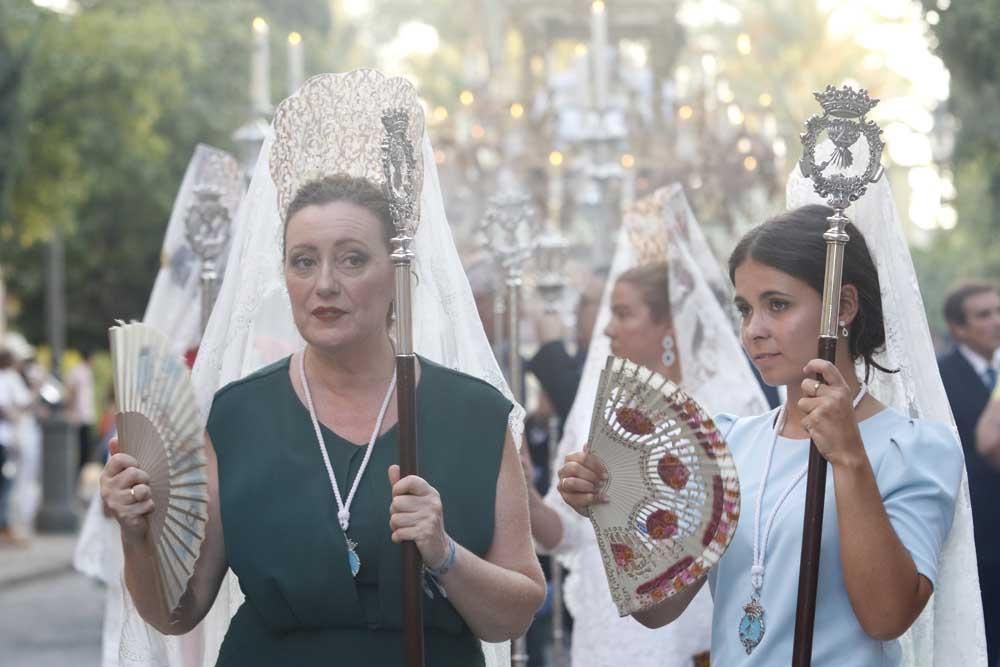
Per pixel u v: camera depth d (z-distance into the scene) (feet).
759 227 16.52
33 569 77.25
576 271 57.00
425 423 16.10
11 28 84.17
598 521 16.39
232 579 18.26
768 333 16.31
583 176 66.80
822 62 140.46
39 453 102.99
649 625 17.26
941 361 36.47
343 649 15.70
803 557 15.39
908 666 17.28
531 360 35.63
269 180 18.79
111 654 26.86
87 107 97.35
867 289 16.55
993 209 80.84
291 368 16.55
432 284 18.37
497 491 16.07
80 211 125.70
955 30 61.72
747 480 16.57
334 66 149.28
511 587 15.53
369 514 15.70
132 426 15.53
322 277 15.83
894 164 93.91
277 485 15.88
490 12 85.35
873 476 15.24
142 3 114.62
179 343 27.32
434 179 18.40
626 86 65.62
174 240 27.43
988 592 33.37
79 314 140.46
